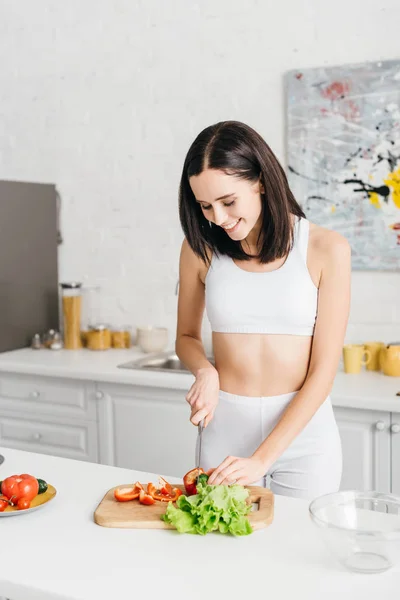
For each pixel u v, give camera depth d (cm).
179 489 149
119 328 350
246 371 179
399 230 280
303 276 172
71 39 351
